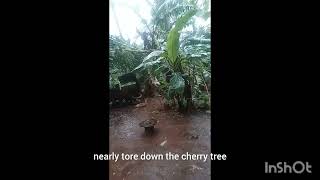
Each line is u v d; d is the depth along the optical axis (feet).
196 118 7.46
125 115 8.14
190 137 6.33
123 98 9.10
